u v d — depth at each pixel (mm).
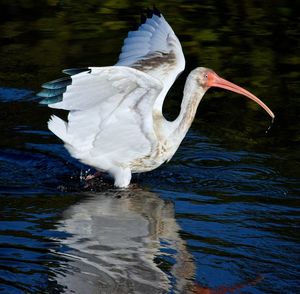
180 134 13859
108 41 19969
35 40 19938
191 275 10422
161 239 11375
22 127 15727
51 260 10617
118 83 12273
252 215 12383
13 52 19203
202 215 12320
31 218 11898
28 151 14633
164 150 13711
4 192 12914
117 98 12641
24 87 17484
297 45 20297
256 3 23203
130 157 13570
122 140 13344
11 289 9883
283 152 15078
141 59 14750
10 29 20594
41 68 18359
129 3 22750
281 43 20422
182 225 11922
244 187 13539
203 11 22328
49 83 11906
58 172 13867
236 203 12844
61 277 10195
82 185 13398
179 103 17328
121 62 14859
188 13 22094
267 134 15891
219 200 12953
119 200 12852
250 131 16031
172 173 14133
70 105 12242
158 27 15055
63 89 12008
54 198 12789
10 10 21953
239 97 17688
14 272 10273
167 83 14414
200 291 10039
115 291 9914
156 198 12969
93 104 12555
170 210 12469
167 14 21906
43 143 15047
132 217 12109
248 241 11477
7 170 13812
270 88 17891
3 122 15891
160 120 13789
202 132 15977
